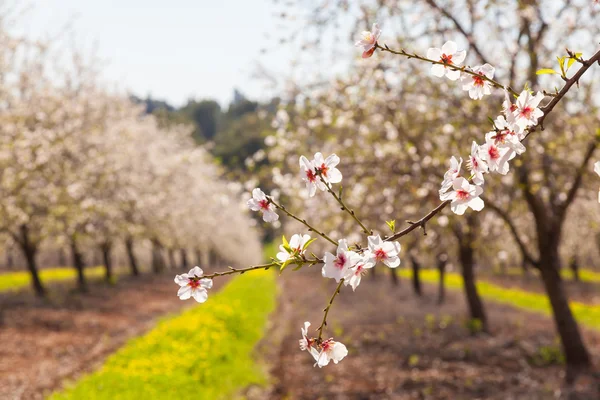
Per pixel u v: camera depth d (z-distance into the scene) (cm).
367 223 988
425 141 895
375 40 222
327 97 1013
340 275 195
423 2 783
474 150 205
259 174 1083
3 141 1641
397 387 982
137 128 3312
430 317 1742
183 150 4056
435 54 225
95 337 1538
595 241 2914
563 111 792
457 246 1512
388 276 4231
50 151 1794
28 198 1870
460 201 202
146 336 1288
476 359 1173
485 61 746
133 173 3006
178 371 913
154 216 3275
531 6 710
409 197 930
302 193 1023
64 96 2181
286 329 1695
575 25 757
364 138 980
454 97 852
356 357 1246
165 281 3341
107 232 2628
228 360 1130
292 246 210
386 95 897
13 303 1962
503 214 900
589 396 837
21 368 1155
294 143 1063
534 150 785
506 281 3956
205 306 1788
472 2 759
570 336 989
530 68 747
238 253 5750
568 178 914
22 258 5028
